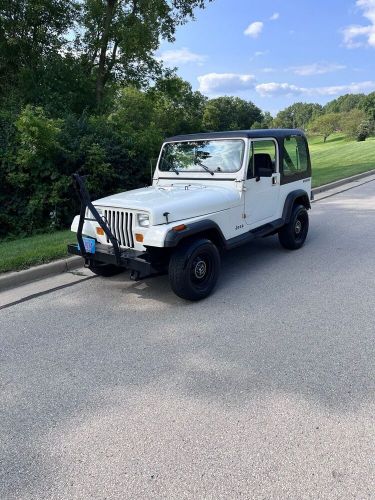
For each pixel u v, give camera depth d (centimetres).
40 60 1627
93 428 280
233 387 318
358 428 270
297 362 347
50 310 474
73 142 1029
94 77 1777
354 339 382
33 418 293
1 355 379
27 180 961
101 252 476
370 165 2106
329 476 234
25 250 650
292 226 652
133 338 402
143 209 446
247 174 545
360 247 683
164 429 276
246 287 521
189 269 455
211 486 230
